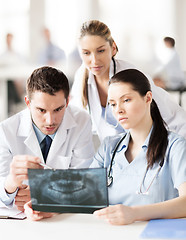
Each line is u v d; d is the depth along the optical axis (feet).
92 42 4.97
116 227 3.02
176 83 14.21
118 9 19.72
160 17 19.06
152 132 3.68
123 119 3.58
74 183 3.07
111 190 3.74
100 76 5.46
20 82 17.01
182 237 2.71
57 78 4.06
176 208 3.18
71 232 2.95
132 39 19.45
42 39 20.72
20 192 3.81
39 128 4.34
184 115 5.47
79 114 5.02
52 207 3.16
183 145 3.63
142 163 3.66
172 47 15.96
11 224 3.21
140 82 3.57
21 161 3.46
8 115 16.57
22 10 21.11
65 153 4.83
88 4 20.25
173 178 3.57
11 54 19.81
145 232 2.79
